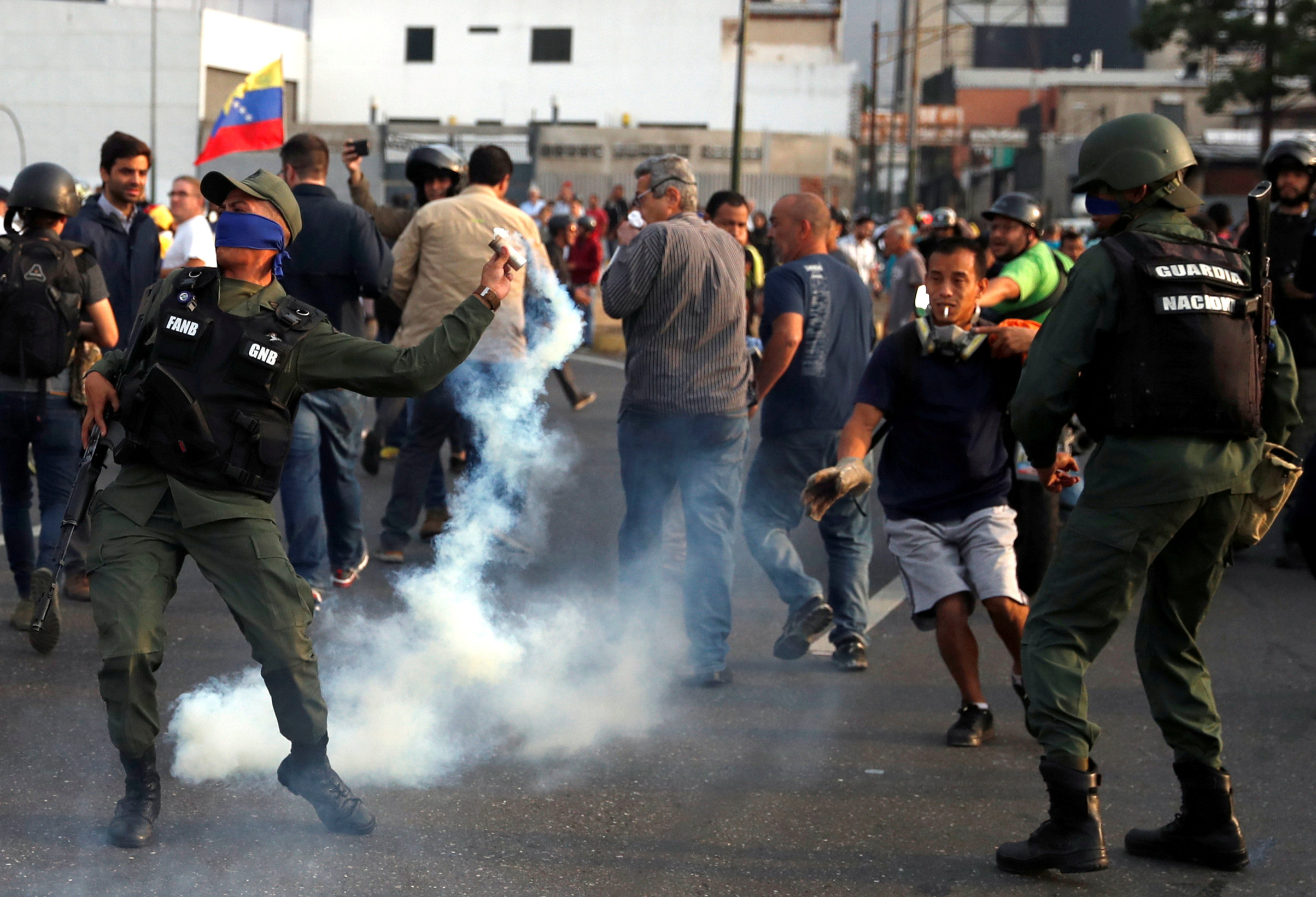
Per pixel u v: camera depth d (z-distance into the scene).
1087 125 74.69
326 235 6.73
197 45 51.00
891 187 56.25
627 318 5.77
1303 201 8.38
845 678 5.95
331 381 3.96
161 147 51.34
